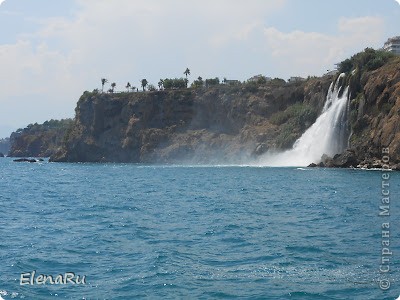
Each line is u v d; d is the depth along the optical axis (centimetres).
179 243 2720
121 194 6116
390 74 11500
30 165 18350
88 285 1891
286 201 4966
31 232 3153
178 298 1720
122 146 19775
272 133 15950
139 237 2928
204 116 18938
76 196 5928
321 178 8219
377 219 3578
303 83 17212
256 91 18112
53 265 2205
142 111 19738
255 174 9919
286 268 2114
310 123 14762
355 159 11344
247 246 2605
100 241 2791
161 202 5066
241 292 1780
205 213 4088
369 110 11781
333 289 1803
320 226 3294
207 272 2062
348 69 13838
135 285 1883
